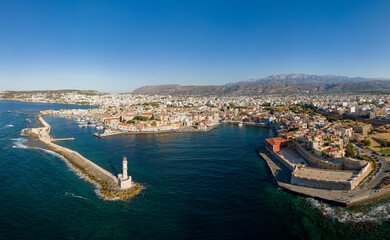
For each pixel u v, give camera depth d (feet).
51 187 348.18
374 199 302.45
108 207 294.87
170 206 297.12
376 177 352.90
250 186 356.59
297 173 376.27
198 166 444.14
